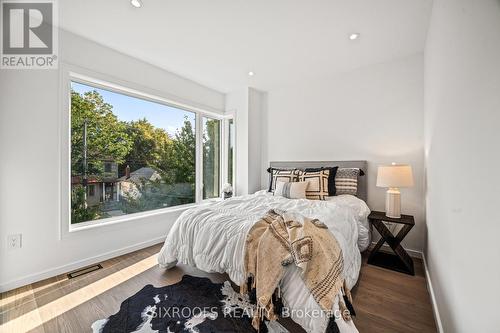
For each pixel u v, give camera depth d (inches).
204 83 135.9
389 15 73.8
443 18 53.9
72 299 65.6
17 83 72.2
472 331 33.7
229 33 84.8
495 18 26.5
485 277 29.5
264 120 151.5
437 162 62.4
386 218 88.7
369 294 67.9
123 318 56.9
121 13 73.7
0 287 69.0
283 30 82.7
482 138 30.5
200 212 77.5
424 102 95.1
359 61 107.3
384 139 108.1
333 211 73.3
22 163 73.2
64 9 71.7
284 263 48.9
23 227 73.4
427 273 76.7
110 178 100.7
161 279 76.9
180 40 89.8
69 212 84.0
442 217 55.0
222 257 61.3
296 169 120.4
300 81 132.6
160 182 121.7
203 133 146.0
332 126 124.1
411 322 56.0
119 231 98.6
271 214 67.5
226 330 52.3
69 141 84.2
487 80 28.8
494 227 27.1
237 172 147.6
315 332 43.2
